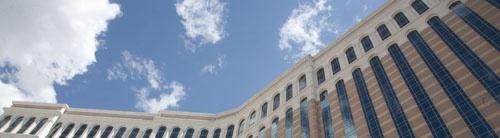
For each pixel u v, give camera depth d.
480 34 29.59
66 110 61.31
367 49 41.47
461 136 23.56
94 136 55.78
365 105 33.34
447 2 36.25
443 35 33.28
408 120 27.80
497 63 25.95
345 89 38.28
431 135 25.27
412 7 40.72
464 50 29.61
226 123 54.34
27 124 56.88
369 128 30.25
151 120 58.56
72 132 56.56
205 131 55.06
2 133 53.47
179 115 58.78
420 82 30.33
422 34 35.78
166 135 54.47
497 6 30.42
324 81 42.78
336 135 32.91
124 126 57.88
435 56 31.75
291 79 48.59
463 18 32.94
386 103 31.34
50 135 55.50
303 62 49.09
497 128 22.19
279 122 42.34
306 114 39.03
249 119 50.53
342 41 46.53
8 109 60.09
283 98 46.69
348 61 42.59
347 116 34.00
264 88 52.72
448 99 26.67
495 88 24.50
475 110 24.28
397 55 36.34
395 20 41.62
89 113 60.78
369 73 37.34
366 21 45.41
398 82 32.50
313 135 34.53
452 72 28.56
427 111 27.17
